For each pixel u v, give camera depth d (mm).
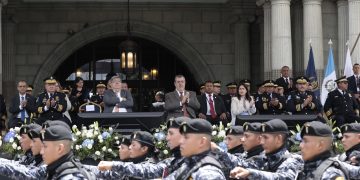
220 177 8219
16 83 35219
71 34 35656
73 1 35594
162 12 36156
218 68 36062
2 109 25219
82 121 17297
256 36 35406
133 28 36000
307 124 9344
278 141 10508
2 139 17938
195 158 8562
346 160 12242
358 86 25406
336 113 23688
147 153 12430
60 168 8516
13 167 9945
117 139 16625
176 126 10273
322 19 28219
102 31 35844
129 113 17203
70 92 25797
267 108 23734
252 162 10867
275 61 27359
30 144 12703
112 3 35781
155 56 37250
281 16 27375
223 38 36062
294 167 10234
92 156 16359
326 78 26031
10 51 34750
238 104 23156
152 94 37000
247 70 35188
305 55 27594
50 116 20875
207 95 22969
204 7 36156
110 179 11133
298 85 23438
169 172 10219
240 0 34750
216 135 16906
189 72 37375
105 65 36969
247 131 11250
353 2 27062
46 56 35562
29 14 35500
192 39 36188
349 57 25594
